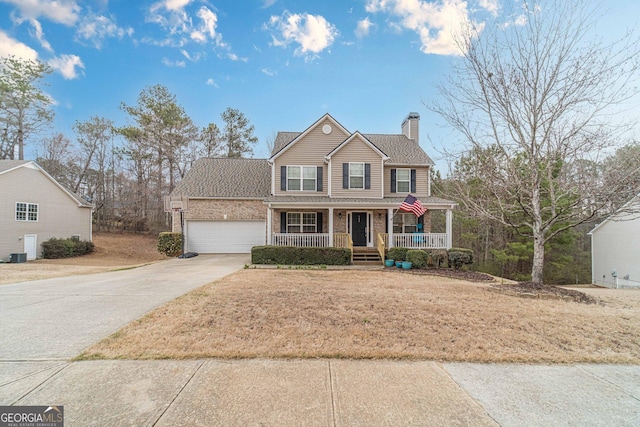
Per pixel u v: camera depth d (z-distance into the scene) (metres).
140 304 5.82
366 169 15.82
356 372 3.28
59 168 30.41
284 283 8.10
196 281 8.60
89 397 2.75
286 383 3.03
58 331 4.36
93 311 5.36
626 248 16.53
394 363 3.51
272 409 2.61
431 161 16.52
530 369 3.44
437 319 5.03
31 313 5.24
